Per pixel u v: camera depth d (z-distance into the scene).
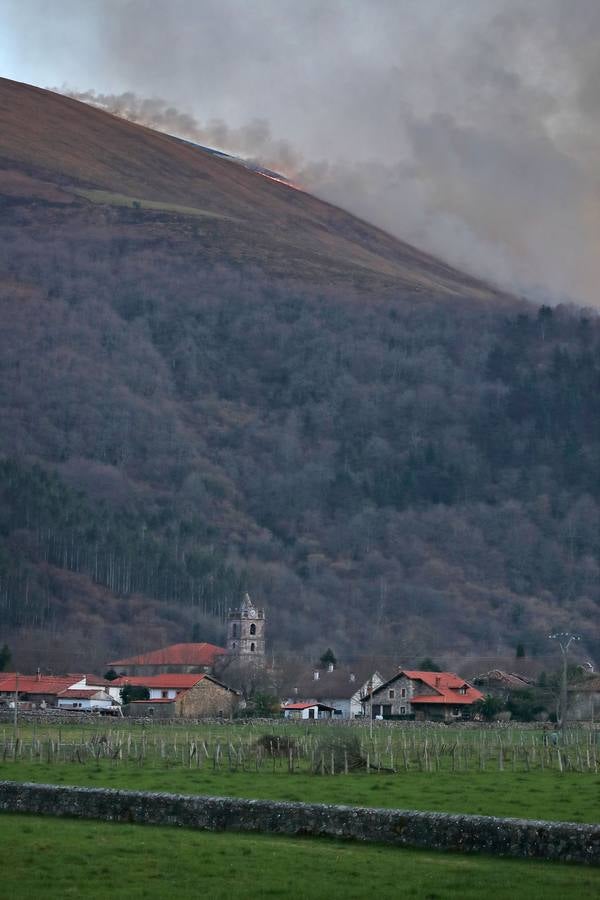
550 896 94.94
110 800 127.81
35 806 131.50
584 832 106.06
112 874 103.19
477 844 110.12
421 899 95.44
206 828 122.12
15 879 101.69
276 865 105.75
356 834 115.62
